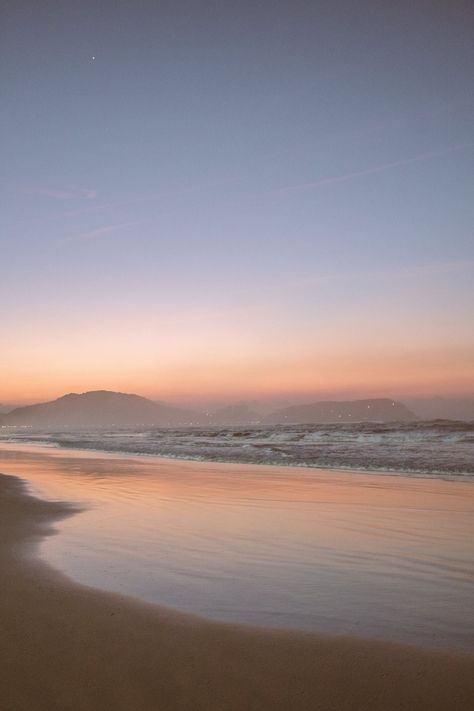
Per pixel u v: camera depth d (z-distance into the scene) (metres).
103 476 17.09
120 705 3.05
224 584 5.48
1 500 11.60
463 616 4.55
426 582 5.56
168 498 11.94
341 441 37.56
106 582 5.49
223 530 8.30
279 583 5.52
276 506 10.72
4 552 6.76
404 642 3.97
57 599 4.89
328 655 3.73
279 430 61.56
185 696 3.16
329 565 6.24
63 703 3.06
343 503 11.07
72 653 3.72
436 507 10.46
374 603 4.90
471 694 3.19
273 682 3.34
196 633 4.12
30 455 30.61
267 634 4.11
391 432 44.56
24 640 3.93
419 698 3.15
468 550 6.93
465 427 50.19
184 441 44.00
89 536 7.87
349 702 3.11
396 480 15.57
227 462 23.41
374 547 7.14
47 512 10.07
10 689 3.21
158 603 4.84
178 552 6.88
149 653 3.74
